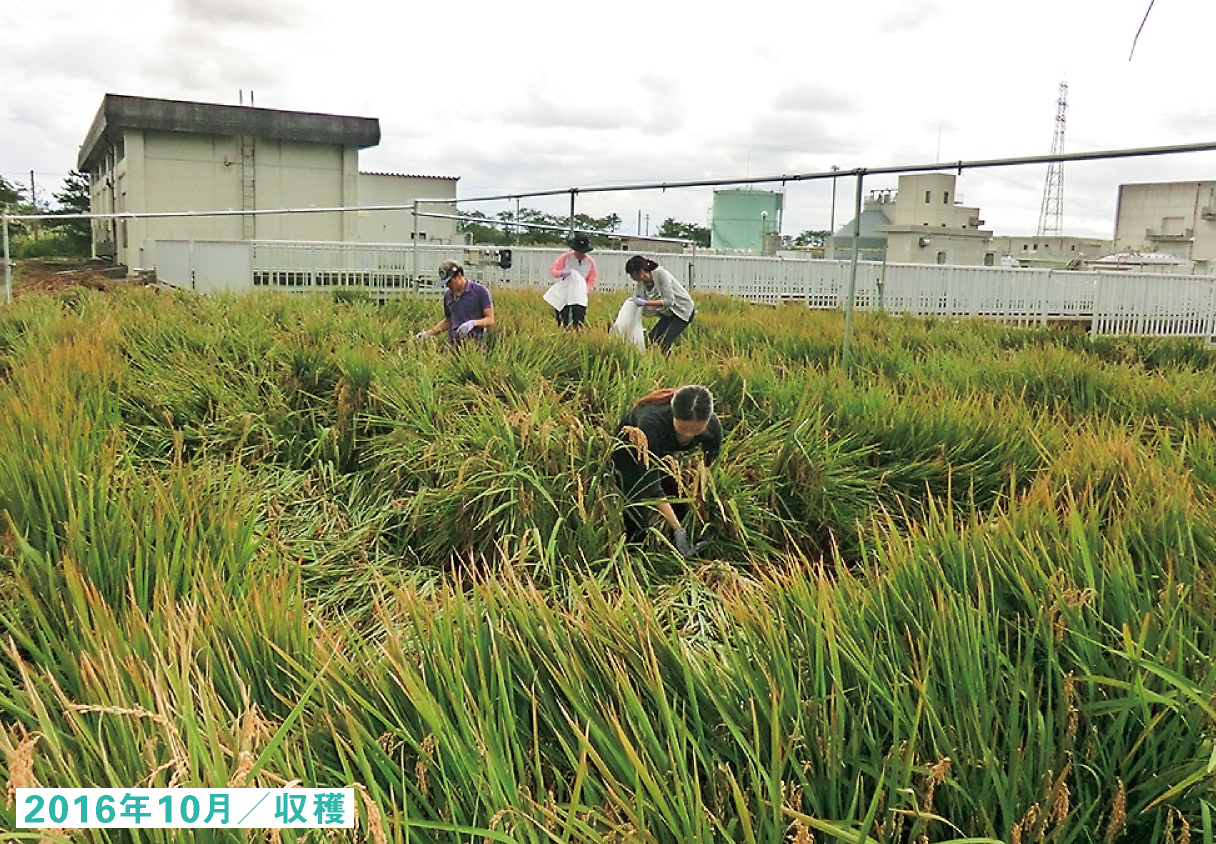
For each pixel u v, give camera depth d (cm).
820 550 554
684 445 520
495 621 313
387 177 4162
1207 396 699
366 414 686
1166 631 278
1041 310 2377
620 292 1819
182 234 3262
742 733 262
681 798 228
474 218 1550
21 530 413
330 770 256
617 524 509
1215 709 253
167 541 401
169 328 945
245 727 233
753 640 297
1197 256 5528
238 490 535
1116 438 542
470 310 955
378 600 367
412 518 561
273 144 3338
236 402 710
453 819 236
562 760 268
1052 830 235
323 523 580
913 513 566
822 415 652
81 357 750
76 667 285
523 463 543
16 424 532
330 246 2388
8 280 1411
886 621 300
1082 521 378
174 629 296
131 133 3144
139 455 661
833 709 254
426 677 285
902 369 889
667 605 418
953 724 262
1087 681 269
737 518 516
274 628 321
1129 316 2233
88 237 5138
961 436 607
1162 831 241
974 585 330
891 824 230
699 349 989
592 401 685
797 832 220
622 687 265
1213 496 431
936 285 2370
